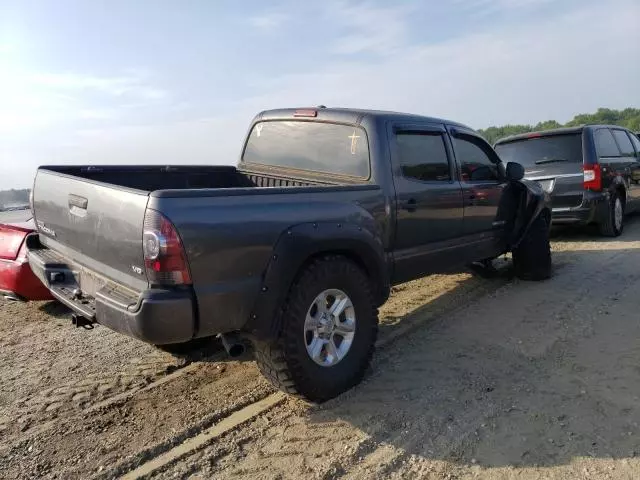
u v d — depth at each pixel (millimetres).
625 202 9578
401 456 2996
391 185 4258
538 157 9023
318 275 3480
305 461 2973
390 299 5961
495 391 3686
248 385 3941
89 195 3416
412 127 4598
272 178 5117
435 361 4227
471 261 5508
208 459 3023
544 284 6297
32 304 6035
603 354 4172
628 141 10445
